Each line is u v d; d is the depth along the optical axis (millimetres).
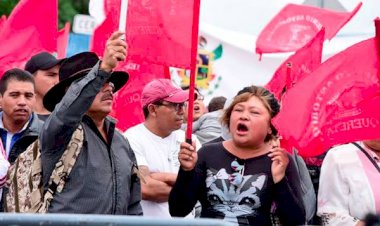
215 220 6227
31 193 10703
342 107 11641
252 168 11297
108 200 10914
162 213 13156
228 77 21922
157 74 15039
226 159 11383
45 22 16125
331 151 12078
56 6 16172
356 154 11977
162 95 13383
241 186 11250
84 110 10555
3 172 11242
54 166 10695
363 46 11578
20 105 13258
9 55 16016
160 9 12586
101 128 11211
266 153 11422
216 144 11562
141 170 13172
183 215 11484
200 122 16344
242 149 11398
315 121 11648
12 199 10852
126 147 11508
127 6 11703
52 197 10656
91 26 23891
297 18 17594
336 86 11641
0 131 13406
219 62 21922
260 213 11250
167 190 13062
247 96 11438
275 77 14273
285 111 11617
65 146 10734
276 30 17688
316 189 15203
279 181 11211
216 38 21859
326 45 21156
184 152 11328
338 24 17312
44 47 16188
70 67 11430
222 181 11281
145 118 13617
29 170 10805
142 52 12648
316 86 11648
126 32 12555
